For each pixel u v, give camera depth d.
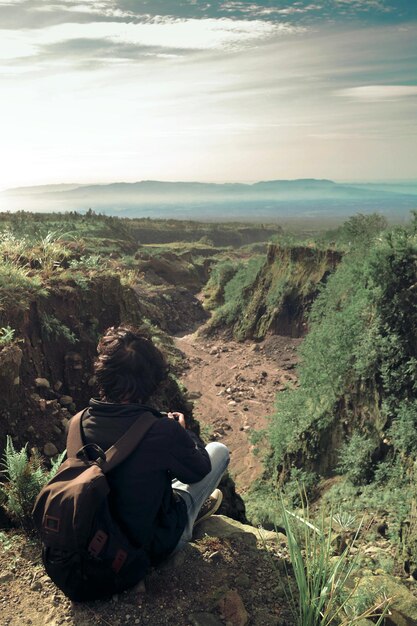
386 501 9.18
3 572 3.72
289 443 12.73
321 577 3.60
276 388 21.22
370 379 11.36
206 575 3.73
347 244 26.56
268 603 3.60
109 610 3.31
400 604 3.91
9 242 8.10
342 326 12.55
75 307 7.21
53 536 2.96
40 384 6.12
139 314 8.44
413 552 7.63
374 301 11.61
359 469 10.41
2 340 5.45
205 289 44.97
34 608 3.37
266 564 3.97
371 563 7.57
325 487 11.09
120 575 3.18
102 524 2.99
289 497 10.95
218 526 4.37
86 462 3.12
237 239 174.12
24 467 4.22
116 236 60.12
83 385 6.85
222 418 18.00
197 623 3.24
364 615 3.34
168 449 3.15
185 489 3.79
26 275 7.08
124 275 8.82
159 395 8.10
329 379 12.50
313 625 3.40
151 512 3.16
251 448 15.61
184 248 78.56
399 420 10.25
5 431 5.19
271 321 27.66
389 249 11.23
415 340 10.62
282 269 29.20
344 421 11.75
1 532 4.15
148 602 3.39
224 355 26.42
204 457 3.40
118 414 3.20
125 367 3.25
